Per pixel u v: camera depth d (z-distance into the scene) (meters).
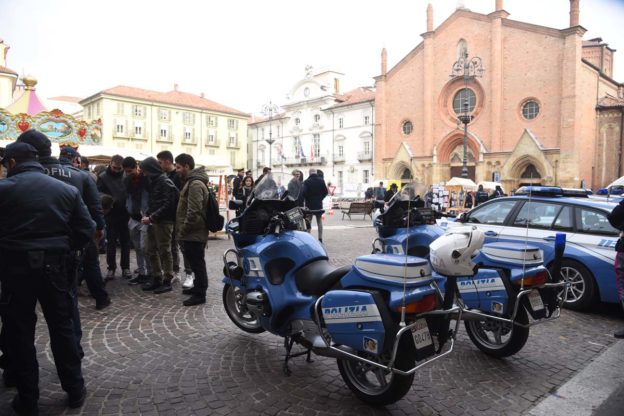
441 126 39.31
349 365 3.66
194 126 68.50
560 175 32.59
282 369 4.24
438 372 4.27
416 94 41.28
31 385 3.28
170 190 6.80
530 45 34.34
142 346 4.77
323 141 57.16
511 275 4.37
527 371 4.32
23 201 3.25
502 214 7.53
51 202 3.35
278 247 4.24
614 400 3.72
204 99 72.56
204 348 4.74
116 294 6.82
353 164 53.28
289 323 4.11
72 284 3.66
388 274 3.24
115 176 7.74
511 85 35.38
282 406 3.54
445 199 21.39
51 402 3.55
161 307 6.17
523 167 34.34
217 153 70.69
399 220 6.05
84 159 7.84
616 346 5.01
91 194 4.81
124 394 3.71
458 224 8.05
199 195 6.16
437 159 39.09
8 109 18.05
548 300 4.42
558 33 32.81
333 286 3.79
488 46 36.34
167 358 4.46
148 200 7.16
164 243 6.90
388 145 43.56
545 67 33.62
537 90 34.03
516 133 35.16
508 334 4.98
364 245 12.63
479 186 25.00
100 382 3.92
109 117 61.50
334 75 58.44
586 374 4.23
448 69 38.78
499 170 35.62
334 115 55.62
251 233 4.64
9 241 3.20
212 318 5.73
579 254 6.40
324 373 4.17
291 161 61.56
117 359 4.42
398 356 3.20
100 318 5.66
